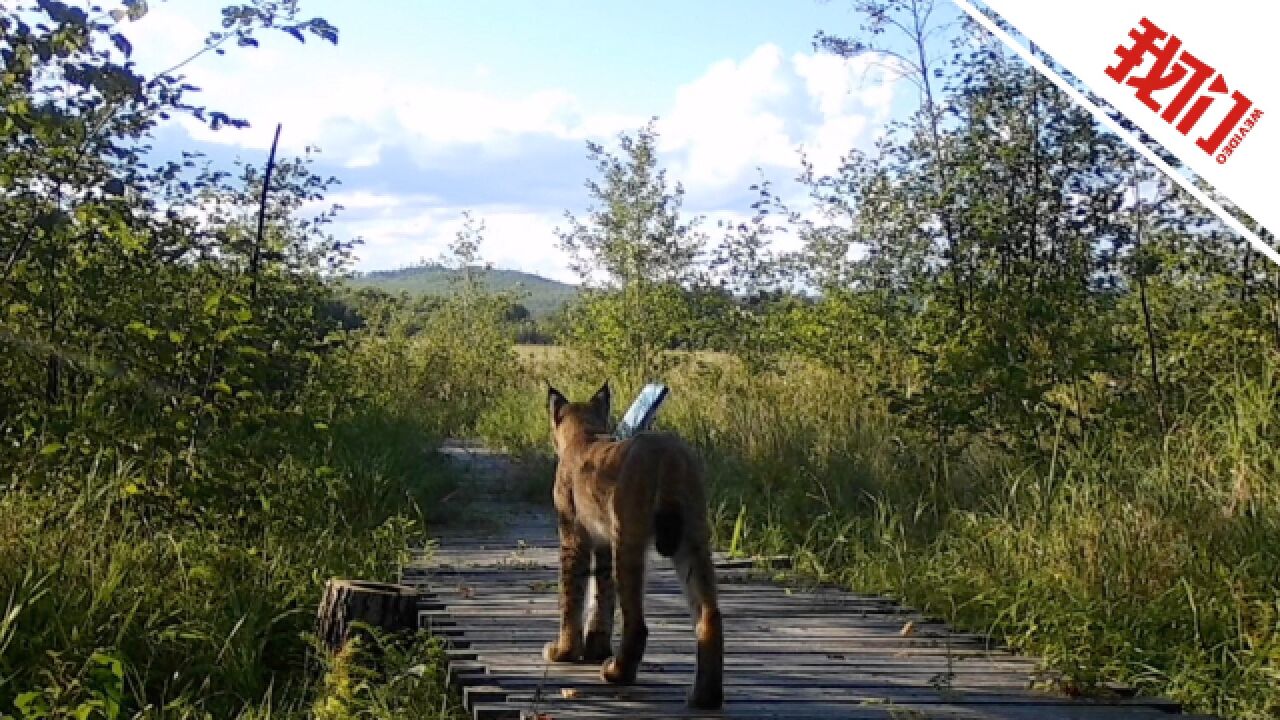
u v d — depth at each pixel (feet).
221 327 31.81
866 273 52.19
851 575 34.19
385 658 24.21
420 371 90.99
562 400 25.99
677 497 21.77
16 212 30.42
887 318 51.08
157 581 27.96
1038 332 40.09
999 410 39.52
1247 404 34.71
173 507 30.07
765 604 31.12
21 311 30.45
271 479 34.30
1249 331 38.81
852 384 52.90
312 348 44.83
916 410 40.98
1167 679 24.86
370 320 90.94
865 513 40.45
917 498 39.83
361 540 36.22
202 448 31.17
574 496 24.20
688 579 21.94
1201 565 29.01
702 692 21.57
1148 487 32.24
